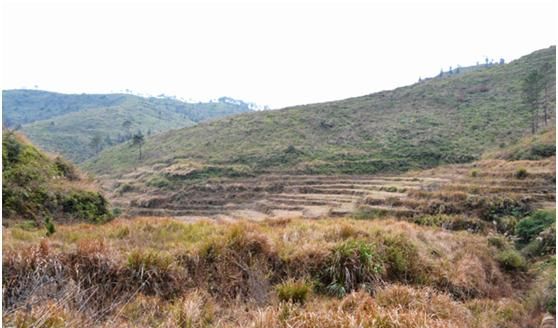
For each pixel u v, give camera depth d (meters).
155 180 48.34
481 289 9.78
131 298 6.23
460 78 68.12
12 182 11.66
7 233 7.64
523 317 8.26
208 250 7.81
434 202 23.52
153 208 40.53
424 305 6.61
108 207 14.84
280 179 44.25
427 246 10.90
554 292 8.60
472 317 7.48
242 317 6.14
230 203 39.84
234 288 7.31
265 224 11.91
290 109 69.94
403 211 23.62
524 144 36.47
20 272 6.03
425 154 45.38
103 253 6.81
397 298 6.71
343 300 6.53
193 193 43.62
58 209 12.32
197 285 7.16
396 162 45.03
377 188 33.59
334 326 5.16
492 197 22.06
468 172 32.72
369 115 60.56
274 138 57.00
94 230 9.31
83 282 6.30
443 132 49.91
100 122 114.31
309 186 39.22
